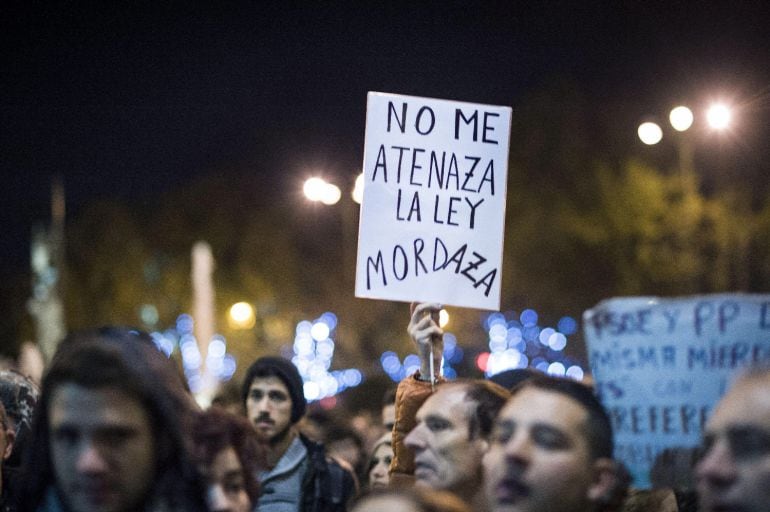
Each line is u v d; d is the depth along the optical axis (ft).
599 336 16.53
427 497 12.22
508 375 22.67
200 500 12.82
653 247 122.01
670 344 16.07
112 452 12.41
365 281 23.57
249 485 15.49
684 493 19.38
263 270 170.71
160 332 173.47
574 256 133.18
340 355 142.31
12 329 154.81
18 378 22.67
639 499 18.60
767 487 12.45
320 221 170.40
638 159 125.39
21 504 13.35
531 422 14.44
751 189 119.03
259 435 15.88
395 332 146.41
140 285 177.58
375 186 23.73
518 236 136.46
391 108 23.85
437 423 17.89
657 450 16.07
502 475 14.44
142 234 181.16
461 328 134.51
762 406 12.53
